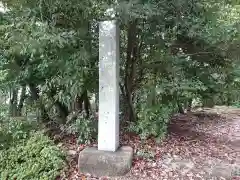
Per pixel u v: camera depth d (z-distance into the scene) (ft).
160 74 14.90
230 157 14.16
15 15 12.73
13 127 12.65
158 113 15.06
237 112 28.04
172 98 15.02
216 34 14.16
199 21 13.82
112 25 11.80
